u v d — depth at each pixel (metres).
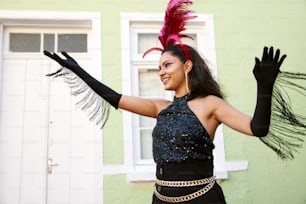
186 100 1.87
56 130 4.20
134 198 3.91
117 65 4.16
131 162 3.96
